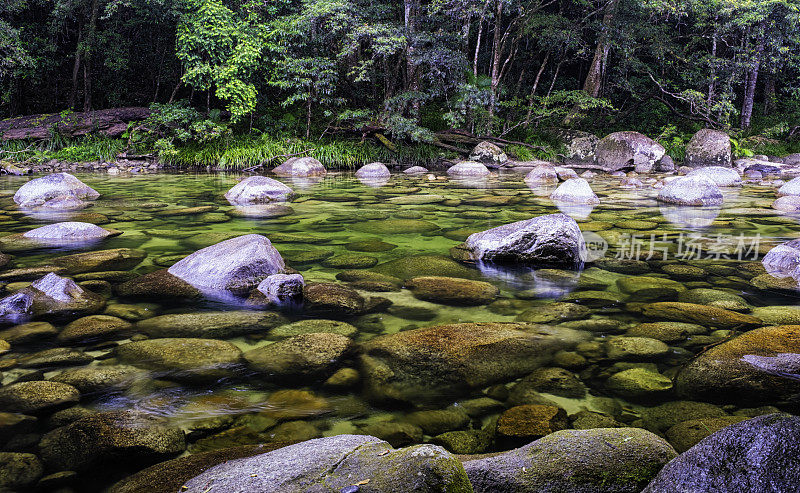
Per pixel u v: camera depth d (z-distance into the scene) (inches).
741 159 540.7
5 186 351.3
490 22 619.2
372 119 555.5
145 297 121.4
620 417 71.2
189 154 506.6
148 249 169.2
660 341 97.5
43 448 63.1
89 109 620.4
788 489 41.1
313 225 216.2
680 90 714.2
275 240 186.4
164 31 607.8
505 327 102.9
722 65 620.7
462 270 149.4
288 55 532.4
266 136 538.3
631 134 541.3
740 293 129.3
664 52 626.5
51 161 483.5
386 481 44.6
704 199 287.4
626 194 334.6
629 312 114.7
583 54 706.2
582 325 106.7
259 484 46.4
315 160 468.1
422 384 81.1
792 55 603.2
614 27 612.7
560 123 681.6
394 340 95.3
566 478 52.0
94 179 401.7
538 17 606.2
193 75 504.4
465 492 45.5
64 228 185.9
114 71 645.9
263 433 67.3
